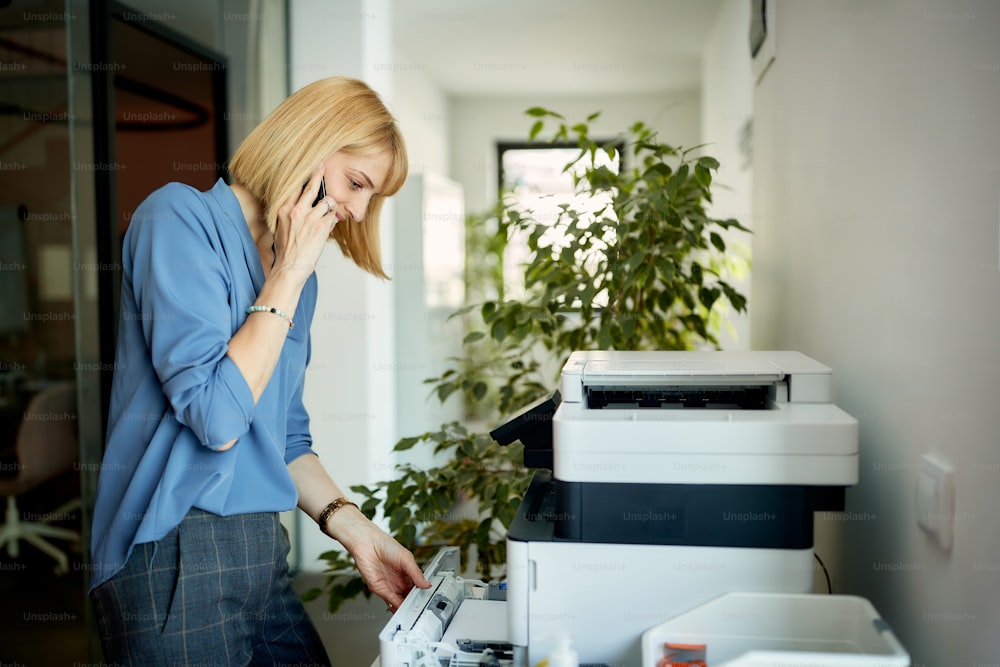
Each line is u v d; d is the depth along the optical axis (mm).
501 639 1029
